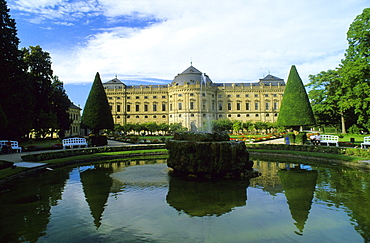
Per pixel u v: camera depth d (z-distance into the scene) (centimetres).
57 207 1006
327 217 878
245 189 1269
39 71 4719
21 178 1561
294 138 3509
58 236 743
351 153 2175
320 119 5766
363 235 737
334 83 5159
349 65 3547
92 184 1391
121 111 9688
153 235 750
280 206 1003
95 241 711
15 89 3291
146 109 9675
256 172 1672
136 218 885
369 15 3266
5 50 3316
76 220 868
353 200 1060
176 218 884
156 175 1625
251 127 7188
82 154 2569
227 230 781
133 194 1187
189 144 1545
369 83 3403
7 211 959
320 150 2494
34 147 2948
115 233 764
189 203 1048
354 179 1459
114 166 2042
